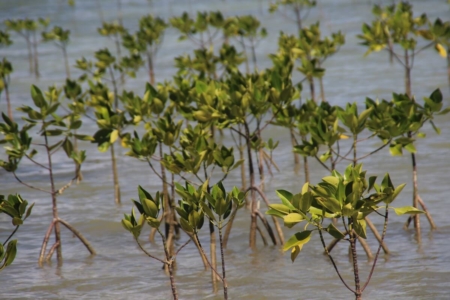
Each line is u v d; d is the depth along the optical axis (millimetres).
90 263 13578
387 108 12203
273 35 43344
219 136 23156
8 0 68812
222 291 11953
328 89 28578
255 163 20031
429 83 28031
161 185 18422
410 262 12703
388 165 18734
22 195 18109
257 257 13523
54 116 13617
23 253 14234
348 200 8414
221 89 13516
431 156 19266
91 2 66750
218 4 60156
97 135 13078
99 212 16547
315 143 12125
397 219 14930
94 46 43594
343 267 12727
